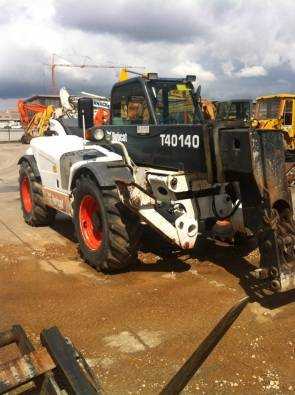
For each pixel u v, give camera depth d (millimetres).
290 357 3375
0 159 20828
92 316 4062
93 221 5309
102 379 3123
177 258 5594
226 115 5836
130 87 5777
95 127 6023
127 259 5000
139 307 4234
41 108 21156
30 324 3938
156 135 5289
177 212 4910
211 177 4508
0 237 6758
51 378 1796
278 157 4082
